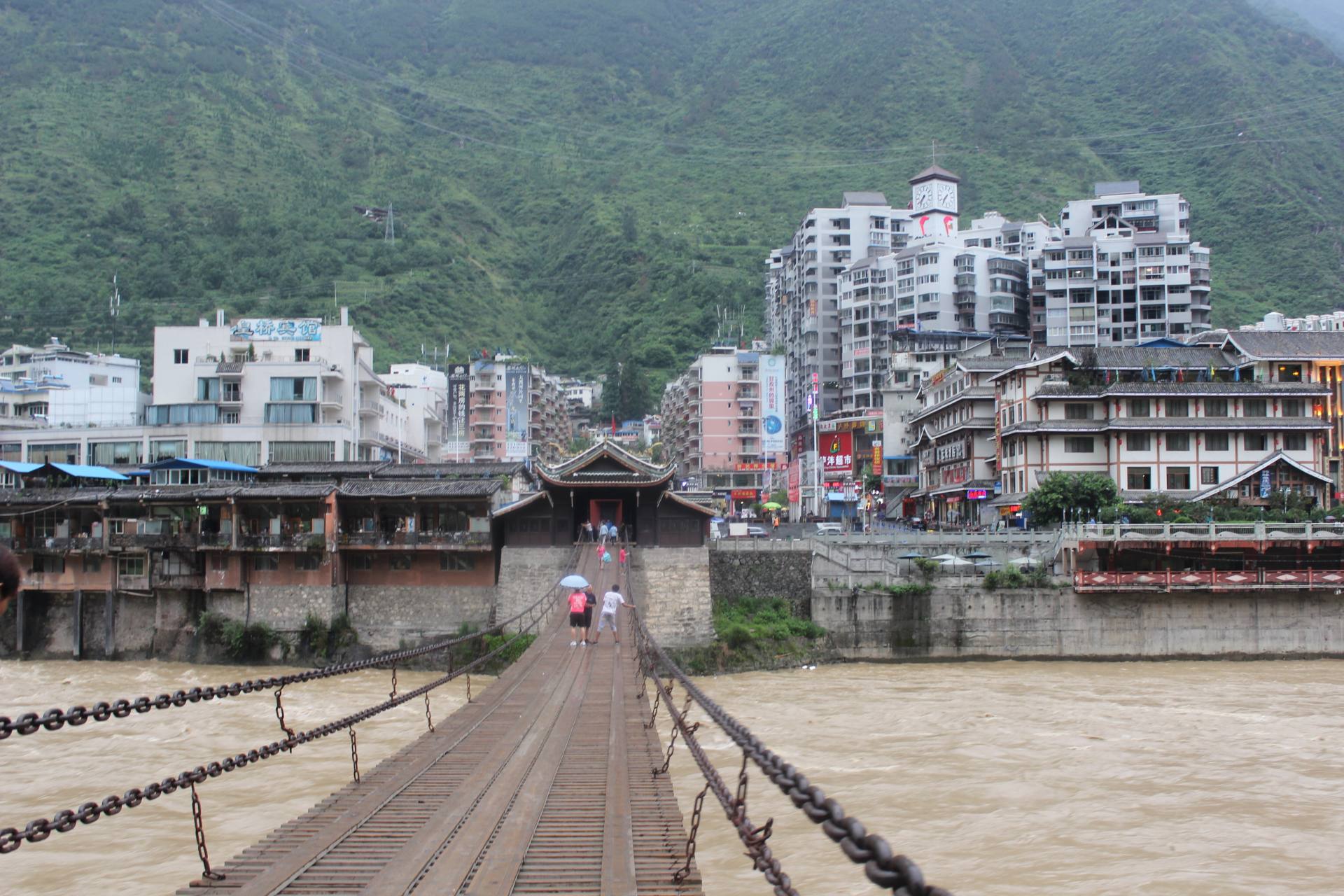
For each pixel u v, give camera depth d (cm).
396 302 17412
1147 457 7319
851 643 6138
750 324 18188
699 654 5694
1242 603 6103
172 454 8400
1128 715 4203
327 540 6109
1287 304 16088
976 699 4656
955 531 7994
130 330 14288
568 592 5481
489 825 1627
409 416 11275
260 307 15662
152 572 6300
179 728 3959
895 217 14688
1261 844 2573
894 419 10906
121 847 2558
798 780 844
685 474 13450
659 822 1653
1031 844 2580
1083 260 12725
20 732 945
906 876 600
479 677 5516
